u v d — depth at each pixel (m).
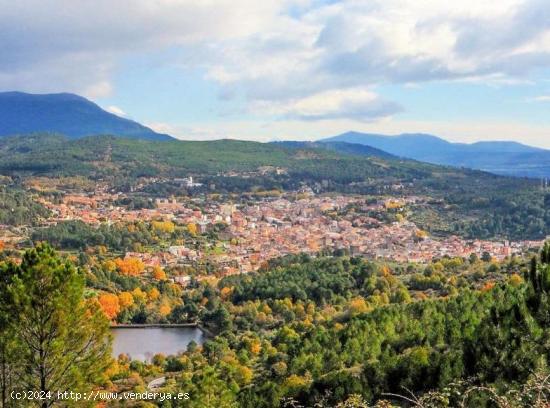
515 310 40.69
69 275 34.31
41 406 33.03
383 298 120.06
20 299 32.62
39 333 33.50
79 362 34.94
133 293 152.50
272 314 128.38
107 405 62.44
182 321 138.88
